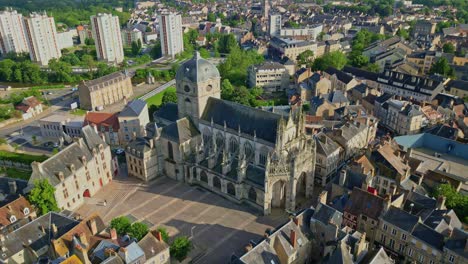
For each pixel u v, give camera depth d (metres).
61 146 161.25
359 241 92.94
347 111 197.25
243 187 135.75
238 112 146.88
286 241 97.75
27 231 105.25
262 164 140.38
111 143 192.12
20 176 159.50
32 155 177.75
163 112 186.50
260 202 132.38
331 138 163.38
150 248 99.06
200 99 152.75
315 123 190.50
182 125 153.25
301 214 105.94
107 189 150.12
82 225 103.94
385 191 134.38
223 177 138.12
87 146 146.25
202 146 147.50
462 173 158.50
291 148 135.62
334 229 98.12
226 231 124.25
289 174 125.56
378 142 159.75
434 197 127.62
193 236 122.12
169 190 148.50
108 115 195.12
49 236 107.00
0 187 130.25
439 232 100.88
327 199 135.75
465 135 187.25
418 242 100.75
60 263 86.38
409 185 131.12
